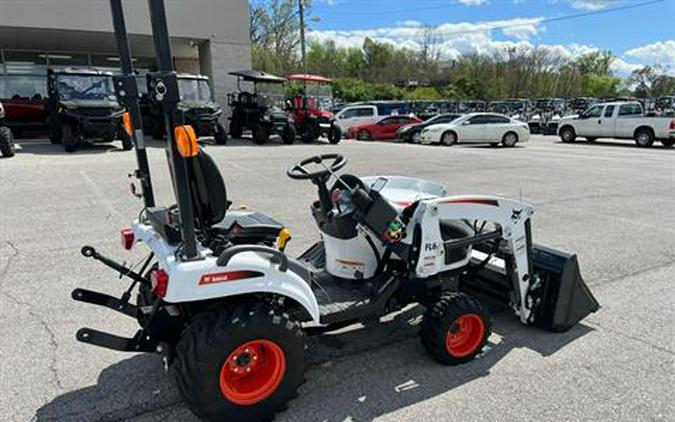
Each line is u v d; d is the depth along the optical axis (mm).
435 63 57969
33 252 5160
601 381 3045
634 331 3711
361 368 3172
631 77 67062
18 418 2635
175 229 2566
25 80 19609
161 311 2662
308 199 7906
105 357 3242
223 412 2451
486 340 3295
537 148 18531
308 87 34250
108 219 6438
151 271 2850
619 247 5766
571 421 2660
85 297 2941
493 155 15281
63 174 9594
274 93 20766
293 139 17219
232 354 2418
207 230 2721
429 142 19828
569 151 17234
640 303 4211
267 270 2512
